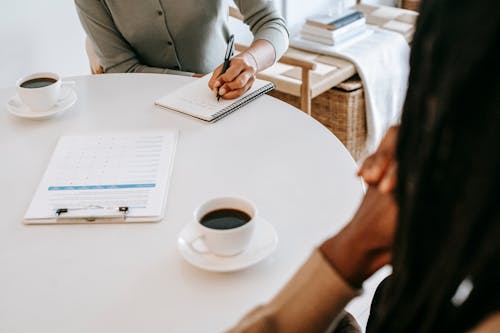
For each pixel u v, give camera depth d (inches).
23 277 33.3
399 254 14.0
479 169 11.8
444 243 12.9
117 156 44.3
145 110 51.8
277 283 31.8
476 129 11.8
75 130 49.1
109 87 56.8
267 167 42.2
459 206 12.3
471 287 13.0
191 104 51.2
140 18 66.6
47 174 42.6
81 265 33.9
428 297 13.5
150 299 31.2
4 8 79.0
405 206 13.7
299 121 48.4
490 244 12.0
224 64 54.7
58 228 37.3
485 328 13.4
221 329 29.2
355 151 99.0
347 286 18.1
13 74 83.4
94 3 66.5
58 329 29.7
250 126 48.0
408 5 136.6
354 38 101.7
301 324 18.6
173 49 69.4
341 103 93.5
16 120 51.4
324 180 40.4
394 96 100.7
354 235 17.6
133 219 37.4
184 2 66.5
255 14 67.0
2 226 37.8
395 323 14.5
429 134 12.6
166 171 42.1
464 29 11.6
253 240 34.4
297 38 102.8
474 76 11.5
